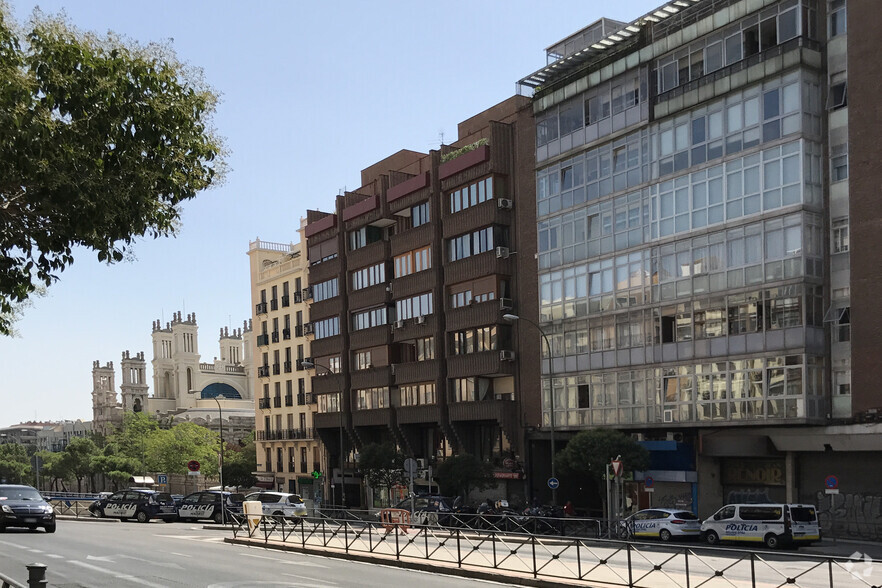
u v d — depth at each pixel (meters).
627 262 42.50
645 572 20.31
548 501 48.38
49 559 25.64
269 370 82.38
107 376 141.12
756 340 36.22
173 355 135.12
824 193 35.22
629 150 42.66
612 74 43.50
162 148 13.59
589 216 44.94
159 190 13.87
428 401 55.78
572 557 24.42
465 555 23.62
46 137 12.13
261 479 82.62
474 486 48.19
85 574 21.86
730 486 40.09
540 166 48.38
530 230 49.22
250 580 20.42
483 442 53.50
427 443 59.06
